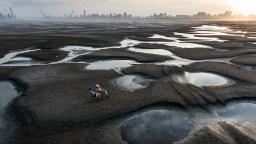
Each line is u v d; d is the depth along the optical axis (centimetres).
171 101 2150
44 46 5756
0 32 10638
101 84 2700
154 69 3322
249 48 5144
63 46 5800
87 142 1548
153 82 2722
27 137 1620
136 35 8538
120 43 6353
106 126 1759
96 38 7281
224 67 3419
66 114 1934
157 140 1578
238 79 2877
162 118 1889
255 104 2158
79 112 1966
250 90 2453
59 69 3441
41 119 1858
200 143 1474
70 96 2317
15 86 2764
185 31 10588
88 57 4362
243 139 1504
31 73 3228
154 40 7019
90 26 16250
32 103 2167
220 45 5662
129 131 1698
